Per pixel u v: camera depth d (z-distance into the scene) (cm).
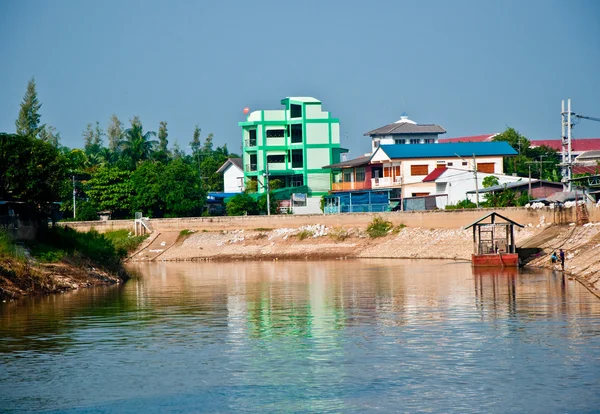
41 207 7512
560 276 6341
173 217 11831
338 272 7481
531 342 3734
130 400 3012
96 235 8000
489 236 8600
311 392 3047
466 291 5556
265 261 9631
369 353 3612
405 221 9662
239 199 11775
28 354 3762
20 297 5900
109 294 6072
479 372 3244
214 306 5225
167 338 4084
